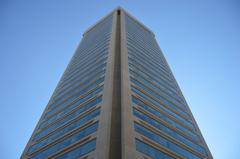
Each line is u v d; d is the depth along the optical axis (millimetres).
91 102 35625
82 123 32594
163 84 50594
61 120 39469
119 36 62812
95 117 30625
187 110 48844
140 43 65562
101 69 44375
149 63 55969
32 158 34969
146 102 36250
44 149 34625
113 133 27250
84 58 62500
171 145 31531
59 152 30359
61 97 49531
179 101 49562
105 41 60219
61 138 33344
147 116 33031
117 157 24594
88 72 49812
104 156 22781
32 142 40188
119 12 86750
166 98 45062
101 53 53656
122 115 29000
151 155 26000
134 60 49281
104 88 35719
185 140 36125
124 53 48344
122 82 36250
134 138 26047
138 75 43781
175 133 35562
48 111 48062
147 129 30031
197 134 41625
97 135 26562
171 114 40781
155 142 28656
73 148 28656
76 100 41438
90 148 25922
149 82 45188
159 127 33281
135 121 29250
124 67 41406
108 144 24391
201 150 37188
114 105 32125
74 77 54969
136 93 36500
